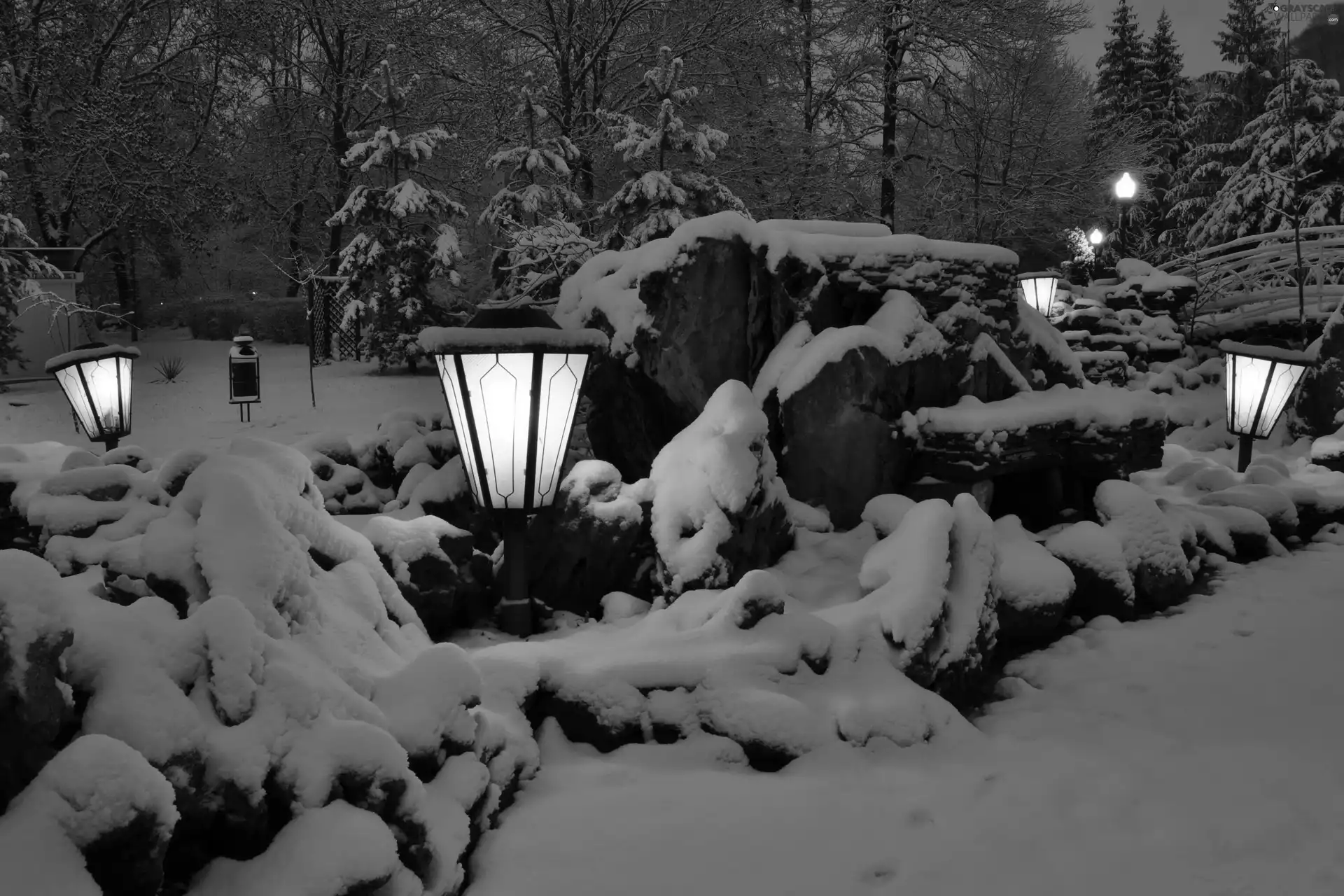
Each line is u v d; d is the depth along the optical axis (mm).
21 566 2594
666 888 3152
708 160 12102
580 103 19516
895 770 4094
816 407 6594
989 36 22531
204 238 27844
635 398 7109
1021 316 8266
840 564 6129
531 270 11602
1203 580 7371
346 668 3520
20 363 16672
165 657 2957
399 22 22234
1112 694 5082
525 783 3885
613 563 5793
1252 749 4273
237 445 4312
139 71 24719
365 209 15789
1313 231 18391
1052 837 3492
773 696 4281
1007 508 7840
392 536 5070
